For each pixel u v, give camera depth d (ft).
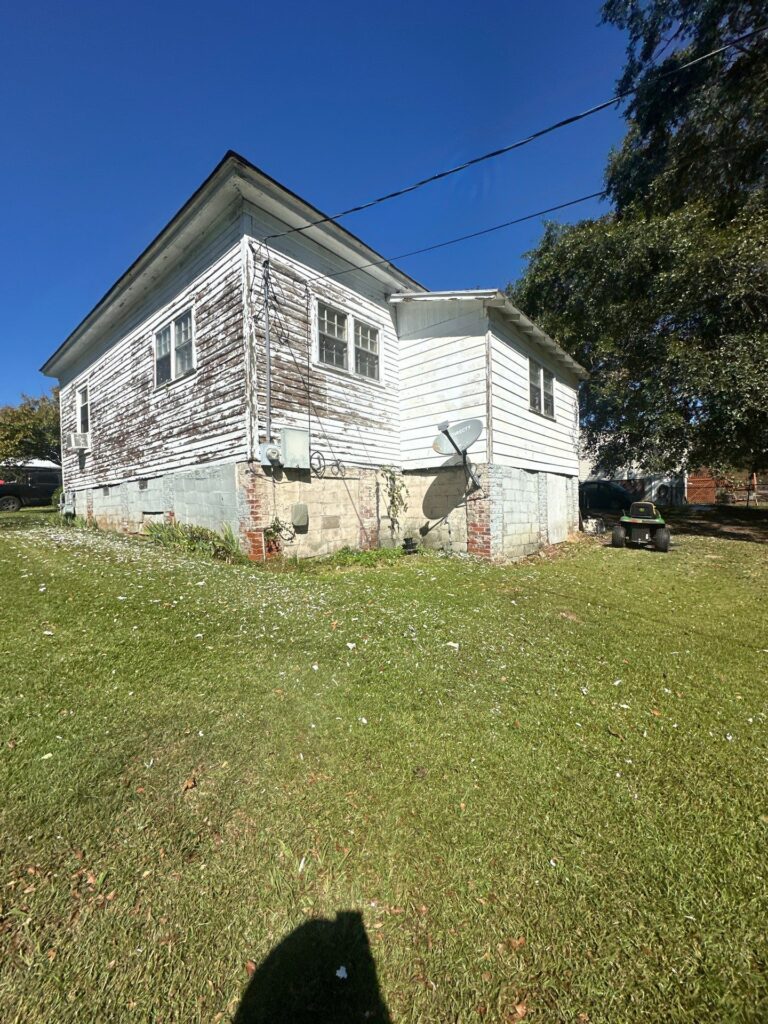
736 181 39.06
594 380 47.26
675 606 18.17
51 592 14.42
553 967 4.61
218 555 23.06
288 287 24.61
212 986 4.36
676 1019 4.21
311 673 10.48
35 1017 4.07
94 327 36.22
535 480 32.89
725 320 36.24
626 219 47.39
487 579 21.54
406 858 5.78
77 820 6.06
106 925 4.84
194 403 26.37
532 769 7.55
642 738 8.61
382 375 30.50
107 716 8.32
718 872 5.67
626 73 41.19
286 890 5.32
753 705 10.08
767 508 63.10
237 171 20.97
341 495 27.17
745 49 33.76
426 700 9.61
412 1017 4.19
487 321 27.25
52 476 73.61
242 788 6.84
